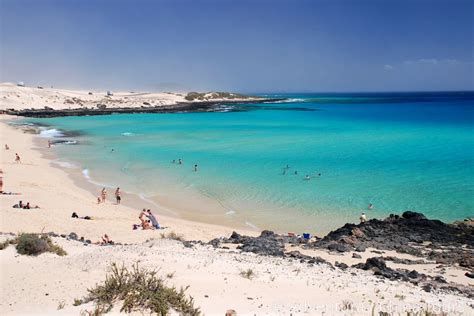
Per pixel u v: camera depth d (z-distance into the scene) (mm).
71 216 22531
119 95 156500
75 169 38156
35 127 73688
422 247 18672
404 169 38188
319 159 43844
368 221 22234
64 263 12016
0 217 20281
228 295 10234
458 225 21609
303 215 25234
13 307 8742
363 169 38375
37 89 126500
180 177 35312
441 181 33219
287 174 36375
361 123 85312
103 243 17156
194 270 12055
